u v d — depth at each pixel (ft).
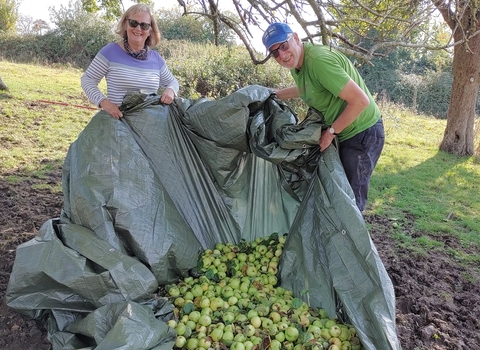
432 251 17.22
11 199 18.24
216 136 13.24
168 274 11.82
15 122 30.78
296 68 11.87
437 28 25.35
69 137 29.19
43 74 54.03
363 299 9.94
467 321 12.17
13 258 13.42
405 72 88.99
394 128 45.50
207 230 13.75
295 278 11.89
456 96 35.96
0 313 10.93
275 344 9.78
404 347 10.76
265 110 13.52
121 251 11.07
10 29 98.37
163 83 14.30
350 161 12.67
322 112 12.36
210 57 47.80
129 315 9.00
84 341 9.41
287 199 14.19
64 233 10.91
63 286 9.95
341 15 12.38
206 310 10.71
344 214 10.94
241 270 12.84
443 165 32.22
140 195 11.94
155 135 13.07
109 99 13.21
